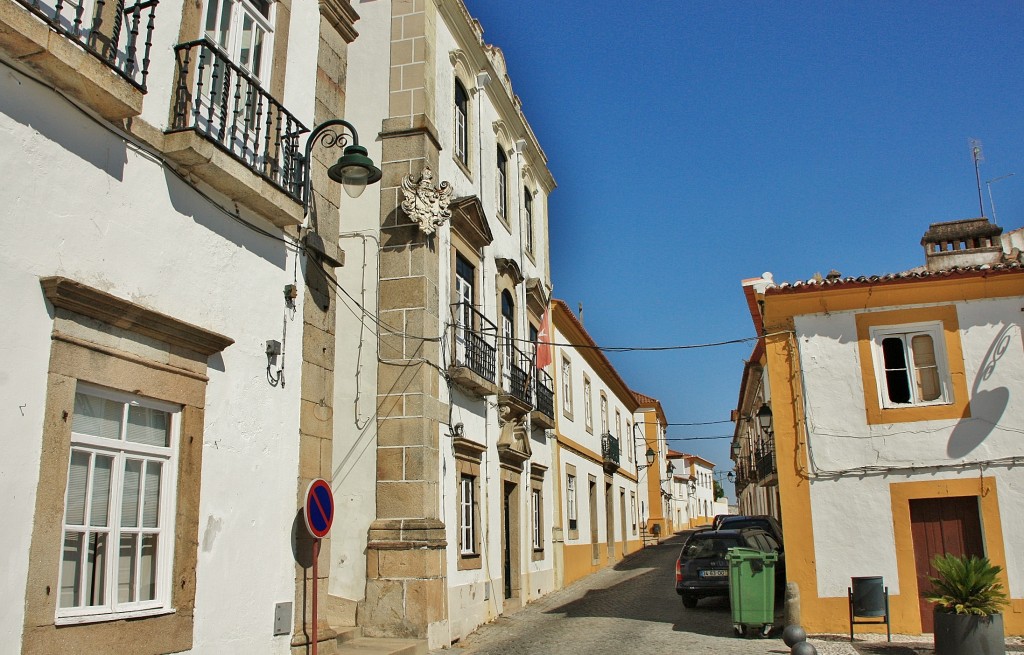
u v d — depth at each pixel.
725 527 20.31
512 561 15.60
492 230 15.89
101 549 5.79
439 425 12.02
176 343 6.50
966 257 15.35
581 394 24.22
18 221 5.23
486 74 15.75
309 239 8.53
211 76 7.07
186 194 6.77
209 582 6.66
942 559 9.87
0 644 4.84
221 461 6.94
